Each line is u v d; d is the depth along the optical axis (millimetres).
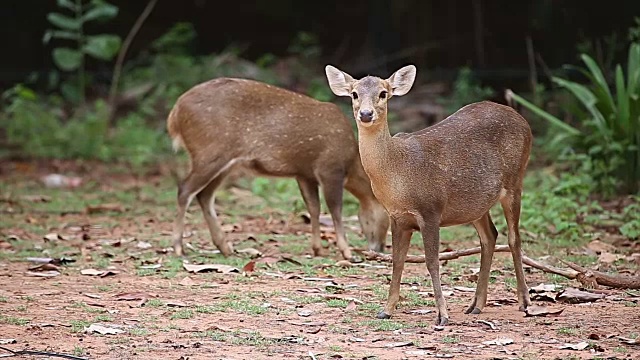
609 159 17797
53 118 24203
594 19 27078
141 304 10719
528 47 25938
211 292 11422
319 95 25016
